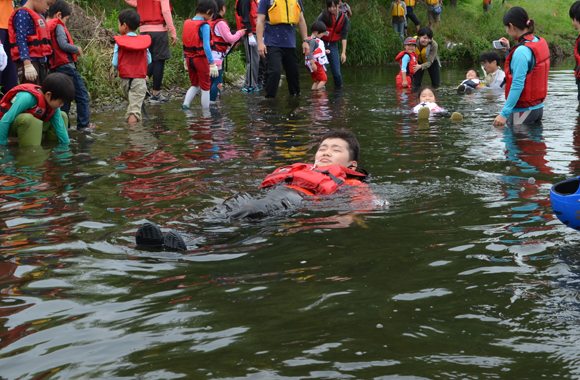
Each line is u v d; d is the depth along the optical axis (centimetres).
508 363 153
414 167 431
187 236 274
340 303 195
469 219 293
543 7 2884
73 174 426
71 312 193
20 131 562
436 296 199
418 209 314
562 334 169
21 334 177
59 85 561
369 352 161
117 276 225
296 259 241
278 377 149
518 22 657
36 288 215
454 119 688
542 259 232
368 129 634
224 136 604
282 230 281
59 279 223
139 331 177
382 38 2123
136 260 243
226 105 909
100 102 971
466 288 205
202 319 185
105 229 288
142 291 210
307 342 167
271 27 978
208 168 441
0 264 241
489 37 2431
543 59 642
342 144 418
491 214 300
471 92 1034
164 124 712
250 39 1124
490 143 533
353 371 151
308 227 285
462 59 2244
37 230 288
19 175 424
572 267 222
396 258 239
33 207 333
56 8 680
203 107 875
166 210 322
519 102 653
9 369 157
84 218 308
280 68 992
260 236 272
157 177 411
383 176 402
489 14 2575
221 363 157
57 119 580
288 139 576
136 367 156
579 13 754
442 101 904
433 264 230
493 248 247
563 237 258
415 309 189
